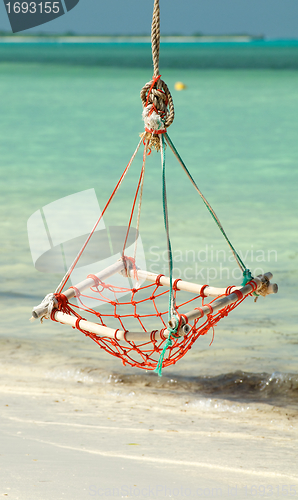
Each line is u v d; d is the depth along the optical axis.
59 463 10.60
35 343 17.58
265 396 14.49
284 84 134.25
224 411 13.81
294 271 23.64
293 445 11.99
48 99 102.94
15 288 21.77
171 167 48.50
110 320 19.11
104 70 188.88
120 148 57.22
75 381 15.32
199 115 83.00
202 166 48.75
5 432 12.14
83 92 114.62
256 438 12.34
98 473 10.23
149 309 20.20
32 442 11.64
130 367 16.08
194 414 13.68
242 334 18.08
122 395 14.60
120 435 12.27
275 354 16.55
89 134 65.94
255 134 65.94
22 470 10.19
